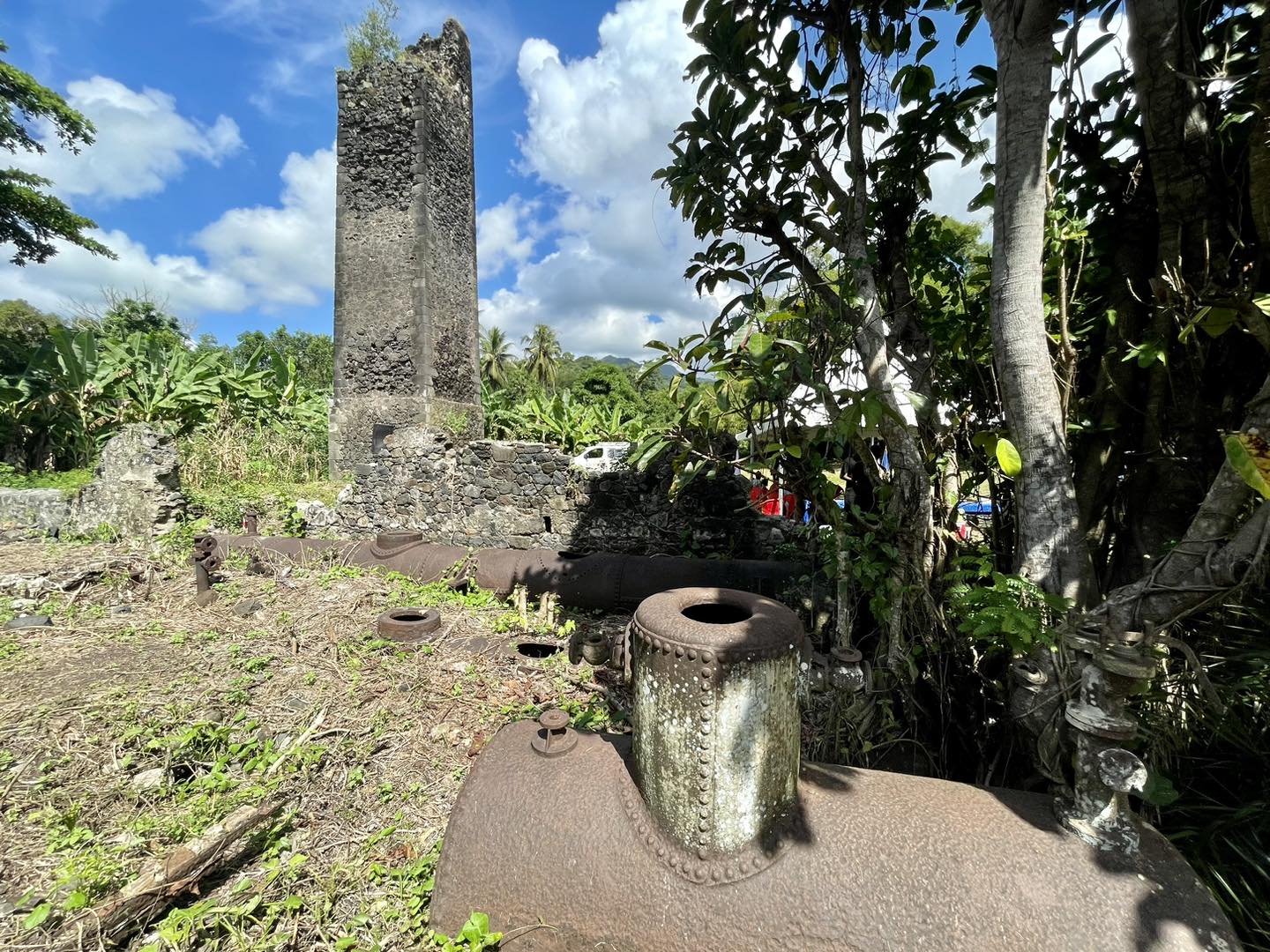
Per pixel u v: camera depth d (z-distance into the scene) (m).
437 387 13.35
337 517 8.25
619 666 1.78
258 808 2.12
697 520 6.54
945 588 2.25
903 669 2.22
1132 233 2.09
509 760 1.86
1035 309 1.81
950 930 1.33
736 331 2.22
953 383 2.52
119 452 6.85
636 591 4.99
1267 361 1.83
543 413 11.38
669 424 2.64
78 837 2.07
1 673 3.32
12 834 2.11
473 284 15.29
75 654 3.62
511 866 1.63
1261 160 1.55
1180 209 1.87
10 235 13.69
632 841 1.59
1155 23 1.81
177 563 5.66
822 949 1.38
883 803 1.60
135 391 10.66
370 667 3.60
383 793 2.48
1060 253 2.22
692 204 2.64
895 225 2.55
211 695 3.12
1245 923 1.51
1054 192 2.37
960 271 2.64
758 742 1.50
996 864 1.40
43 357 9.92
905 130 2.43
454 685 3.41
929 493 2.18
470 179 15.24
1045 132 1.77
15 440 9.88
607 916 1.53
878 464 2.37
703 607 1.96
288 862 2.08
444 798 2.49
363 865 2.11
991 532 2.34
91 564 5.15
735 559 5.51
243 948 1.74
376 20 16.33
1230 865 1.63
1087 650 1.41
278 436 11.76
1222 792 1.82
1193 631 1.91
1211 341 1.91
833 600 3.46
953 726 2.23
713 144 2.47
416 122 12.65
